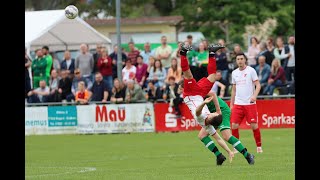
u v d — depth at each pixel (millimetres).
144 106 52969
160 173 26969
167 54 56500
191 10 92812
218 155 29609
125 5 103438
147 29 91812
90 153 38625
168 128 52625
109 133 53531
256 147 38438
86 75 56062
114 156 36312
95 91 54219
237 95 35625
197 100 28562
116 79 53406
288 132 48031
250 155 29359
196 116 28516
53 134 54625
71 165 32031
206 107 29031
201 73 45469
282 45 53094
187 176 25562
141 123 53094
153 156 35469
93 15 94562
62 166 31578
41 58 56312
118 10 55500
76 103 54250
